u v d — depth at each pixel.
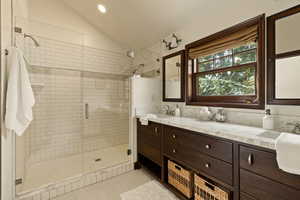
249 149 1.08
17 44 1.69
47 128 2.57
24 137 2.06
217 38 1.88
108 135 3.10
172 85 2.58
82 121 2.92
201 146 1.43
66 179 1.88
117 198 1.71
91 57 3.00
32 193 1.62
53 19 2.63
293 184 0.87
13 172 1.56
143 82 2.61
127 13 2.41
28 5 2.39
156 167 2.34
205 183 1.42
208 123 1.66
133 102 2.51
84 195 1.76
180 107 2.40
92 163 2.37
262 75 1.46
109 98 3.15
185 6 1.98
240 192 1.14
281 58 1.36
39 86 2.46
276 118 1.37
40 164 2.37
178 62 2.46
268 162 0.98
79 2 2.59
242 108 1.62
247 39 1.60
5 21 1.35
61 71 2.71
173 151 1.76
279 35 1.37
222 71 1.90
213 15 1.90
